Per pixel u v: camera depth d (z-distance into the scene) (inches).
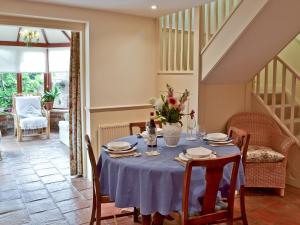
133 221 118.3
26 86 309.0
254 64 154.6
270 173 141.5
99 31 157.6
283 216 123.4
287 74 191.3
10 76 299.9
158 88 181.8
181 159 90.3
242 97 175.2
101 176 97.0
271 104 175.5
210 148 104.9
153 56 179.5
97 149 162.7
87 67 159.0
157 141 115.6
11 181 161.9
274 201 137.7
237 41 130.6
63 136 247.3
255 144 161.6
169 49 173.5
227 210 86.5
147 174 84.1
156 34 178.1
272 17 121.3
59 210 127.6
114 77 165.8
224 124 168.6
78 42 165.9
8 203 134.2
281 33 133.9
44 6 140.5
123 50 167.2
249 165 140.7
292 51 194.5
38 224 115.6
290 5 116.3
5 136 279.9
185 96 107.5
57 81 311.7
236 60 144.6
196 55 152.0
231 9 141.9
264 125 162.4
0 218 120.3
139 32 171.9
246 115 167.0
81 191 148.4
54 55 307.0
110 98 165.6
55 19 146.7
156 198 84.5
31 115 273.7
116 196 89.1
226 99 167.3
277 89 186.2
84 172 169.5
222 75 153.9
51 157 209.9
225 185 91.7
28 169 182.9
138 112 176.4
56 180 164.1
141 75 175.6
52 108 301.1
